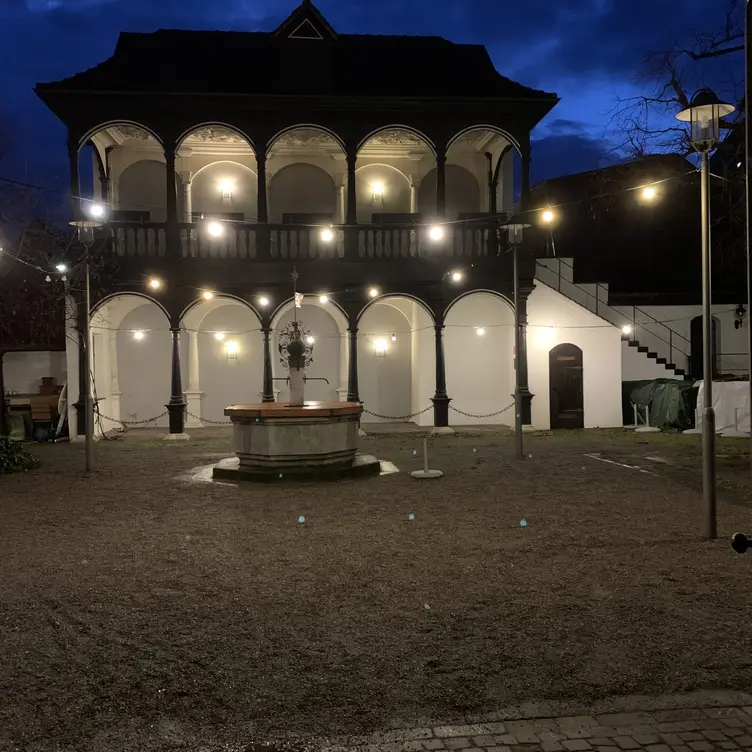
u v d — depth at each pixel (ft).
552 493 38.45
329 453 44.01
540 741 13.85
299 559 26.32
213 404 76.23
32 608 21.45
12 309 75.31
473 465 48.73
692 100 28.63
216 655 17.89
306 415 43.21
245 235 68.18
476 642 18.49
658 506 34.81
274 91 67.31
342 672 16.85
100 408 69.82
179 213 76.69
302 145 76.23
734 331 83.05
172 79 66.95
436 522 32.04
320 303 72.18
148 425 75.41
